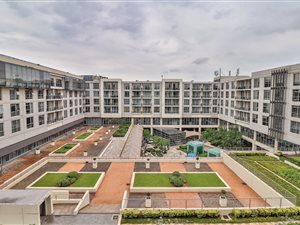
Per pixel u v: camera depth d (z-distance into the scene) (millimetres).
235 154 29391
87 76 70750
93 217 15344
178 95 65812
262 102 42250
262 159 27688
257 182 20484
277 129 37094
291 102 34125
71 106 56438
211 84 66938
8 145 30391
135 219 14430
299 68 32156
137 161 29547
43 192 15406
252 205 18109
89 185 21188
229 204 18172
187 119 67812
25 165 29641
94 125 67000
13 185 21547
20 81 32500
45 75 40531
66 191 18016
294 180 20438
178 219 14391
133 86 66438
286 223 13688
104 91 65688
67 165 28141
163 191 20391
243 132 51188
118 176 24453
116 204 18047
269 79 40062
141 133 52562
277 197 17188
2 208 13570
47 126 42594
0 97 29016
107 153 32812
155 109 67125
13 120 31734
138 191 20344
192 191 20484
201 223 13984
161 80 66000
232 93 57062
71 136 50062
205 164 29094
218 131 53688
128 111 67250
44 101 41438
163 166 27891
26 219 13664
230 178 24438
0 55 28562
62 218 15109
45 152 36406
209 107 67812
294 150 32656
